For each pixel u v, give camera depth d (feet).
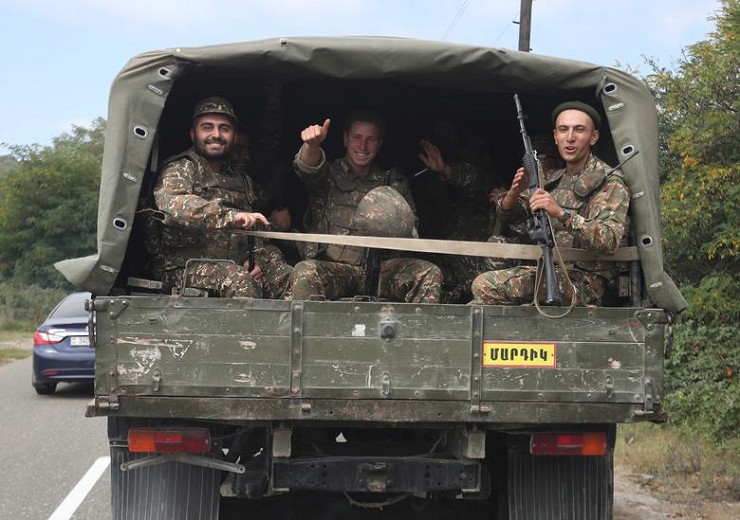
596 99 16.89
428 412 13.53
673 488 22.91
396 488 14.06
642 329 13.88
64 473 24.81
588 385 13.76
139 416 13.34
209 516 14.94
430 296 16.70
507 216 17.78
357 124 18.65
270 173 21.25
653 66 33.40
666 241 29.35
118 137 14.61
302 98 21.13
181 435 13.91
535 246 15.12
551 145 19.85
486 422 13.97
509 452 15.25
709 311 28.35
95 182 112.78
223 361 13.30
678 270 30.89
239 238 16.97
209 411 13.30
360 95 20.92
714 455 25.94
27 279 109.70
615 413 13.82
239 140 19.74
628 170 15.17
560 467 15.33
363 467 14.01
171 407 13.28
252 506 17.49
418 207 23.09
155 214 16.20
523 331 13.69
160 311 13.26
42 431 31.63
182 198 15.46
